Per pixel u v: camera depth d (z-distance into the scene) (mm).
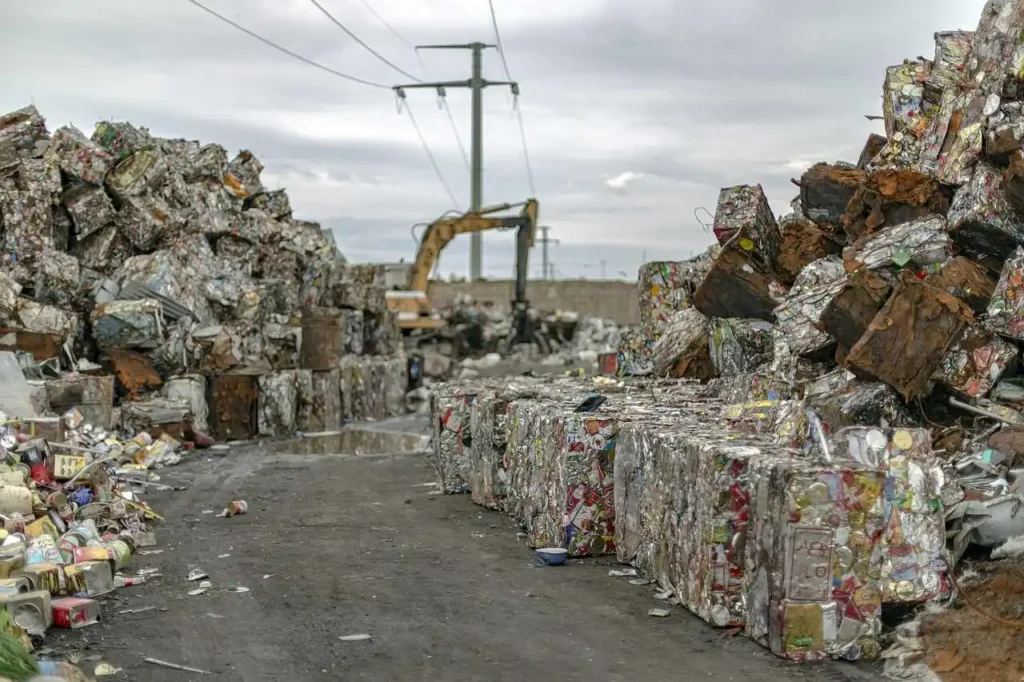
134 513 10930
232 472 15625
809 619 6223
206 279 22203
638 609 7441
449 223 46688
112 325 18688
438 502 12531
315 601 7977
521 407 10734
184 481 14602
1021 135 9234
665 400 10406
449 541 10117
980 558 7031
